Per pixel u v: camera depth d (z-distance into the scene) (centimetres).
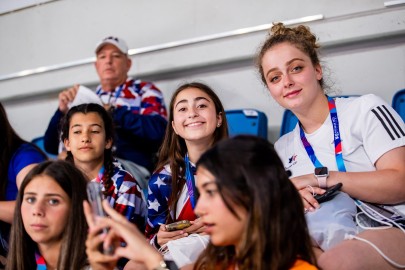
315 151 186
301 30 193
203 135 201
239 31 316
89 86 374
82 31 379
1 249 217
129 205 213
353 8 285
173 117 211
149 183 210
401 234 154
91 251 120
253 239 114
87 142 220
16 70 405
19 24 403
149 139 286
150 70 348
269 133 308
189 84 213
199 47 331
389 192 164
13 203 216
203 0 331
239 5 318
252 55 312
